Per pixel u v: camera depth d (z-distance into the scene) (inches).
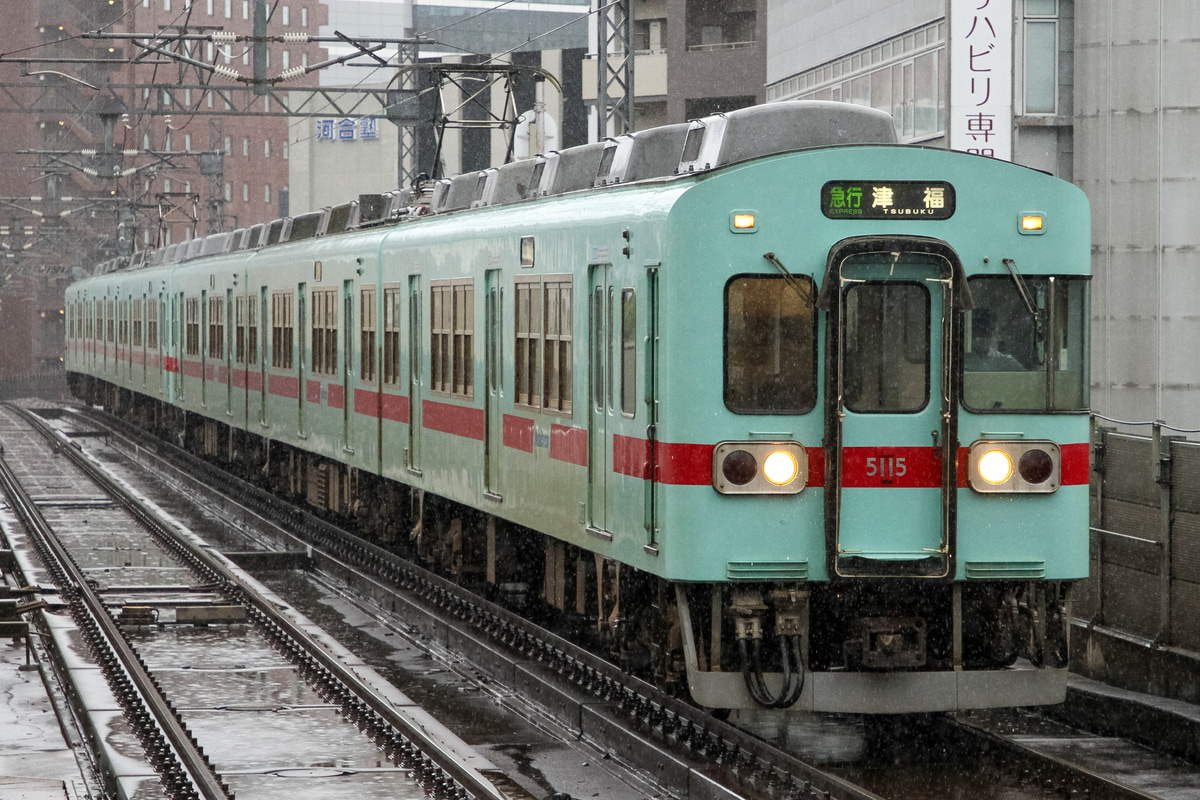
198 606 1321.4
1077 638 1042.7
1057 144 2057.1
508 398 1190.9
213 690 1038.4
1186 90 1990.7
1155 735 905.5
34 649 1221.7
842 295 832.9
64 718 997.2
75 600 1422.2
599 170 1081.4
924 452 844.0
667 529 853.2
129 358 3393.2
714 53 3814.0
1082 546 870.4
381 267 1571.1
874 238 833.5
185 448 2851.9
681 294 844.0
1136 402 2047.2
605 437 976.9
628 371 930.7
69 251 6427.2
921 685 846.5
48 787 788.0
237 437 2461.9
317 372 1849.2
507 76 1653.5
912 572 837.8
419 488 1454.2
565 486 1062.4
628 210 932.0
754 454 839.1
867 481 840.3
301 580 1673.2
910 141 2239.2
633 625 1010.7
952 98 1958.7
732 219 837.2
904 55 2252.7
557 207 1106.7
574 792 841.5
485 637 1234.6
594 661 1081.4
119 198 4626.0
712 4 3841.0
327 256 1792.6
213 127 5408.5
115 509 2177.7
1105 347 2059.5
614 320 954.1
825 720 976.9
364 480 1752.0
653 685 994.1
